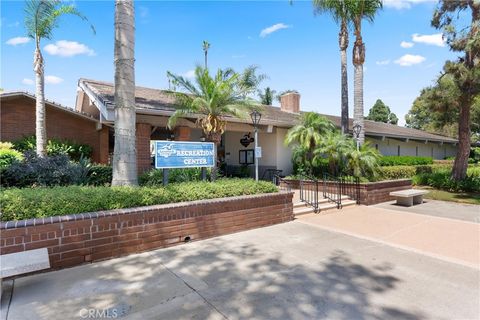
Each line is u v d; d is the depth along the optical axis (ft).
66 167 22.08
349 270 13.50
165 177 19.95
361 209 29.25
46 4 28.60
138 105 28.68
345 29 43.70
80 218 13.93
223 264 14.15
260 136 48.49
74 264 13.75
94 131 41.50
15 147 32.96
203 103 23.90
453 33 36.35
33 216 13.53
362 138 39.96
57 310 9.90
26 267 10.39
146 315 9.61
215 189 20.08
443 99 39.37
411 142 74.23
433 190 42.29
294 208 27.58
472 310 9.97
